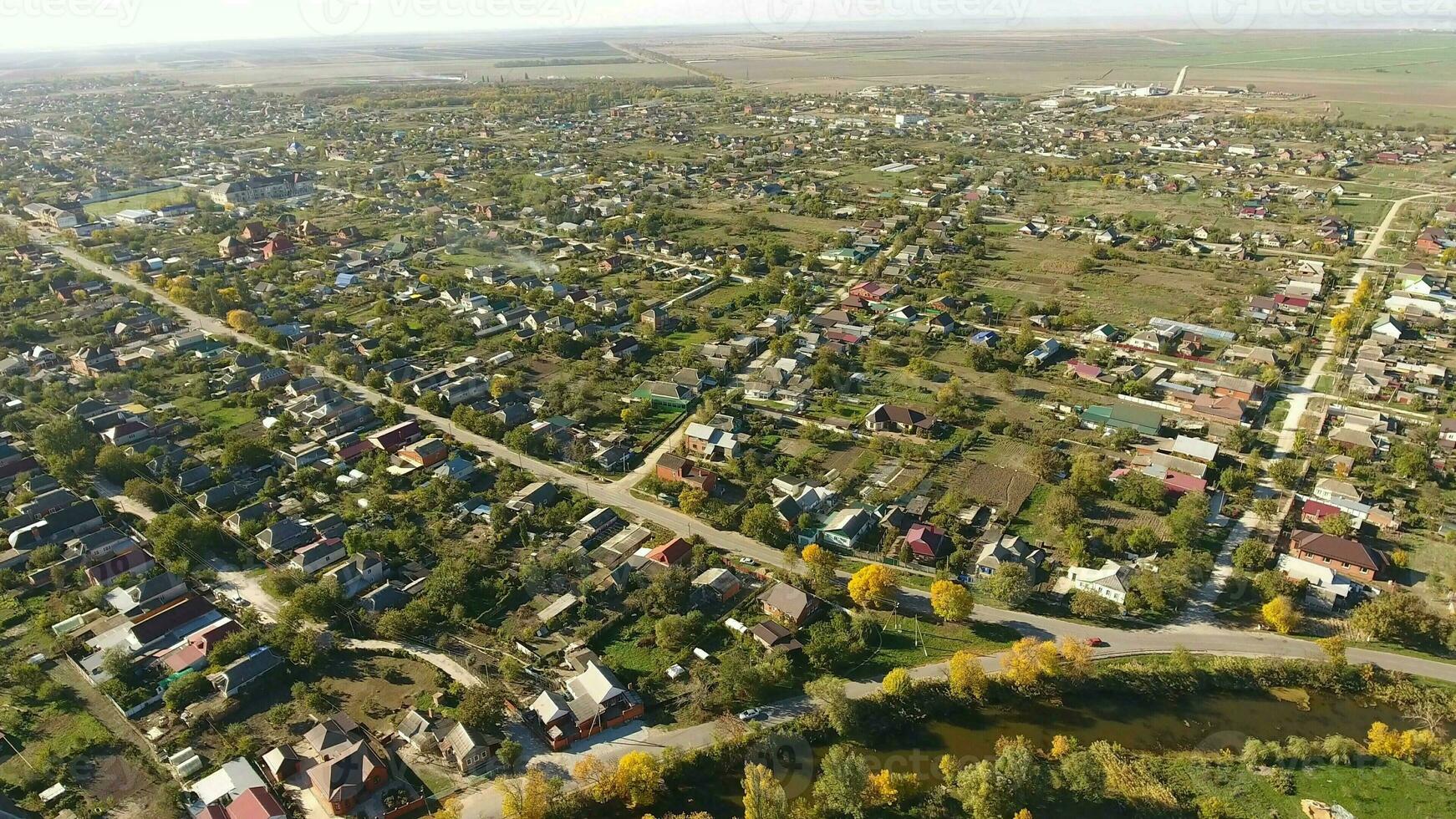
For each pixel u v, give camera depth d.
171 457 130.50
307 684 89.69
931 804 77.12
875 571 100.50
